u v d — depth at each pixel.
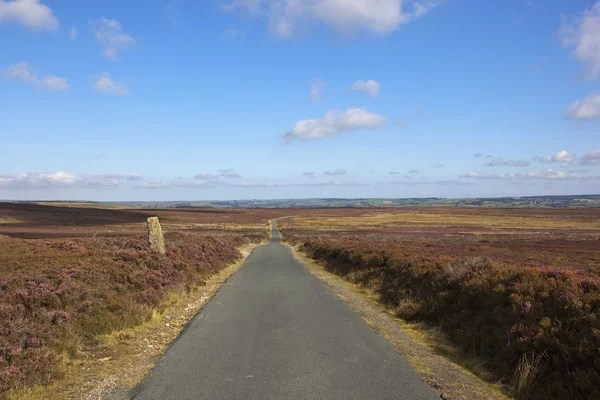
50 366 6.01
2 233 45.25
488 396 5.54
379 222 103.88
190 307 11.99
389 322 10.13
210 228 75.62
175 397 5.26
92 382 5.91
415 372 6.37
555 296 7.53
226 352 7.29
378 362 6.83
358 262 19.98
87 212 93.94
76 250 15.05
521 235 60.41
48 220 72.69
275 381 5.84
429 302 10.60
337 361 6.81
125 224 75.94
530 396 5.52
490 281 9.77
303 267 24.36
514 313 7.72
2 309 7.20
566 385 5.48
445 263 13.22
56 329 7.16
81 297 9.03
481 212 160.75
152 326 9.42
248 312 11.05
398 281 13.94
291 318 10.28
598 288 7.55
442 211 172.38
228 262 25.22
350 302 12.86
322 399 5.20
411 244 30.78
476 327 8.17
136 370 6.46
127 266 12.76
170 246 19.14
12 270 10.70
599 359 5.44
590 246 38.66
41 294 8.30
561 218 120.31
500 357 6.80
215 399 5.18
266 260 28.62
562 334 6.39
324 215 150.50
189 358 6.95
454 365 6.88
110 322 8.50
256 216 139.25
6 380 5.38
